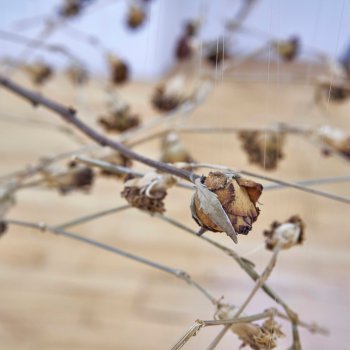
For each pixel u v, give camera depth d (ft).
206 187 1.13
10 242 3.39
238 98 4.39
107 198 3.81
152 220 3.59
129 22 2.29
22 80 4.27
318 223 3.33
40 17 4.62
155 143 3.87
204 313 2.73
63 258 3.29
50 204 3.76
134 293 3.03
